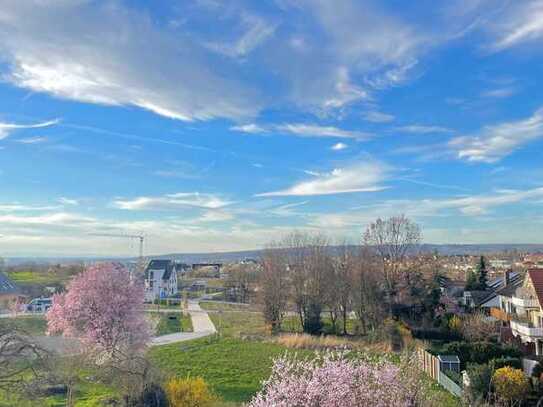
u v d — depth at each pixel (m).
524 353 37.97
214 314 74.94
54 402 26.23
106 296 35.47
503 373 27.62
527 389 26.80
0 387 23.33
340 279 59.94
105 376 28.48
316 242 65.50
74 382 28.50
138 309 37.16
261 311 64.88
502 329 46.75
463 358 34.88
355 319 64.44
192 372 37.09
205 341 51.44
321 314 67.31
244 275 98.19
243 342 50.97
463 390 24.31
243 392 31.73
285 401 12.98
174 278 109.31
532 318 43.84
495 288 66.19
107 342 34.06
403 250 59.00
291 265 63.28
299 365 14.27
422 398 13.55
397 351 43.09
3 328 23.70
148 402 23.70
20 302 68.31
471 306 61.53
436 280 58.62
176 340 52.44
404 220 59.75
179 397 23.88
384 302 56.47
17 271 105.44
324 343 49.09
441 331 49.97
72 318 35.09
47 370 25.05
